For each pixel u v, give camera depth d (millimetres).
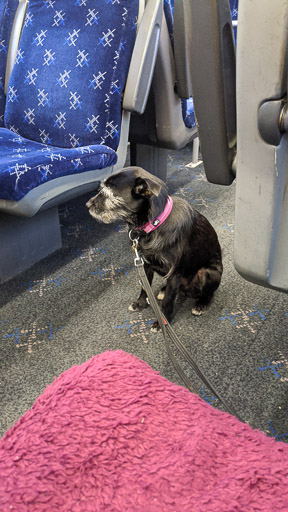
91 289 2209
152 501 557
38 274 2342
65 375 787
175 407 703
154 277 2318
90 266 2414
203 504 540
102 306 2074
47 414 694
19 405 1532
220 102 784
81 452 625
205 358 1726
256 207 791
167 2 2246
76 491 578
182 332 1885
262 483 569
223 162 872
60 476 593
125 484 583
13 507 551
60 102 2338
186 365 1691
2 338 1867
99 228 2846
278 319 1948
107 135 2281
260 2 604
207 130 837
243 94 690
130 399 710
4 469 605
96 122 2256
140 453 627
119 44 2166
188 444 631
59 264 2438
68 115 2326
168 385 748
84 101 2260
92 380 747
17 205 1892
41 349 1798
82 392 725
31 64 2441
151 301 1123
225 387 1579
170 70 2395
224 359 1719
